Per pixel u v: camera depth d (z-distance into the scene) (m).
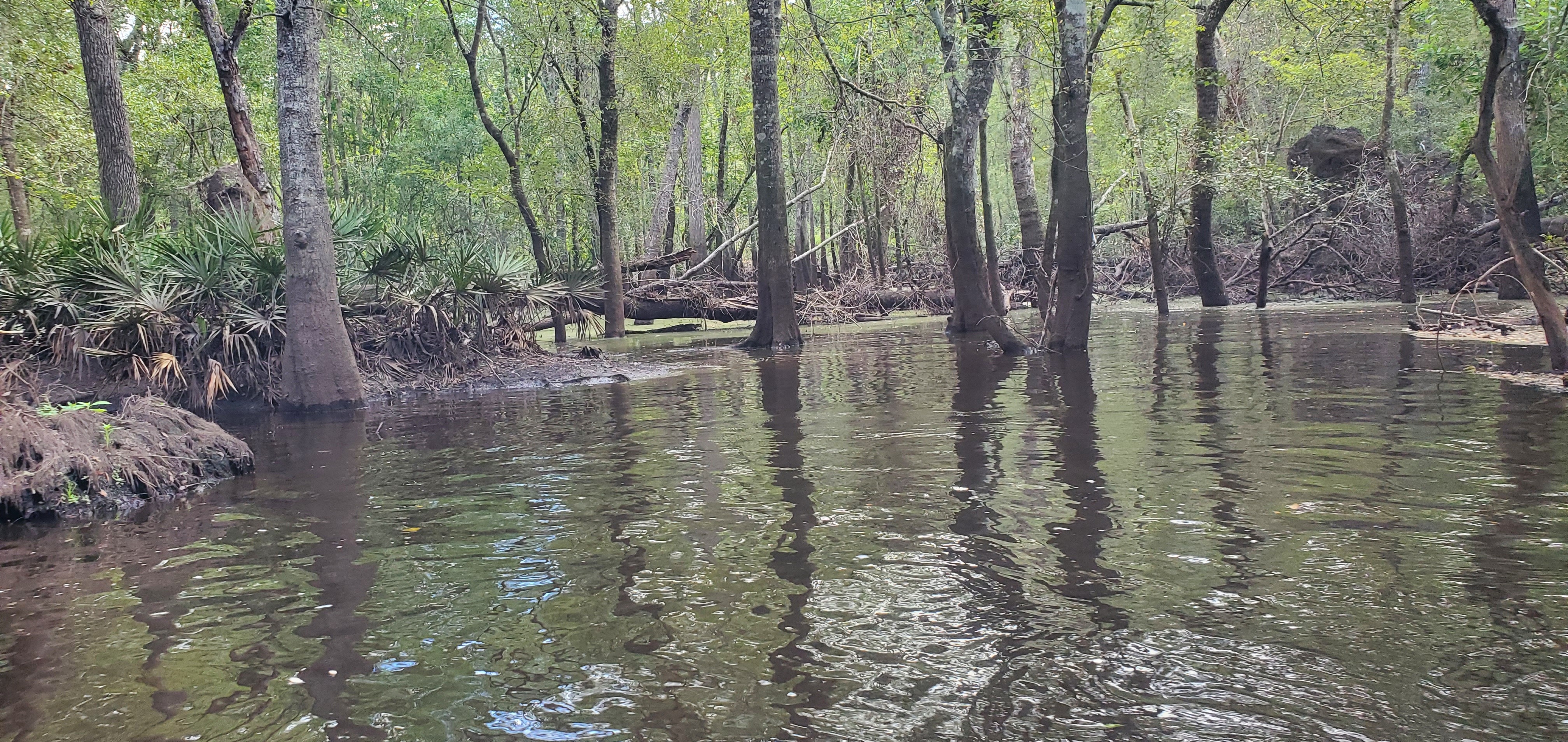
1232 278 23.19
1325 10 16.17
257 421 8.84
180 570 3.80
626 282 23.28
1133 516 3.94
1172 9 17.00
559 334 18.19
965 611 2.96
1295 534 3.59
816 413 7.52
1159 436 5.71
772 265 15.79
